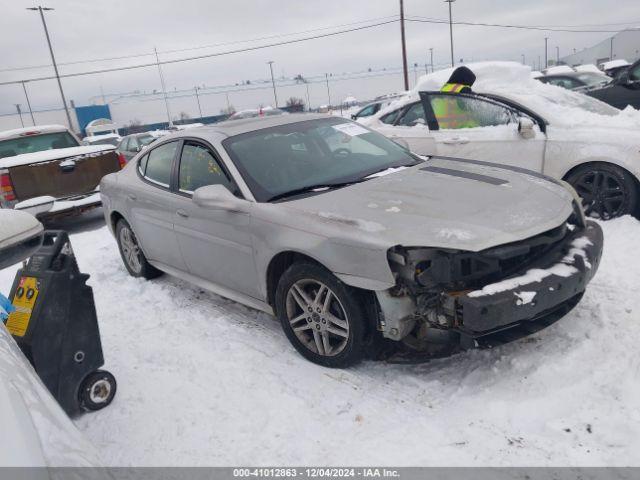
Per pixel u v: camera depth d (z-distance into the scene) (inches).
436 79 260.5
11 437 46.2
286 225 132.3
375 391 121.5
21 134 380.2
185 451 109.3
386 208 128.6
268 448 107.1
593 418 102.3
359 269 117.3
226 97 3363.7
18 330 116.6
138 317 178.5
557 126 217.5
